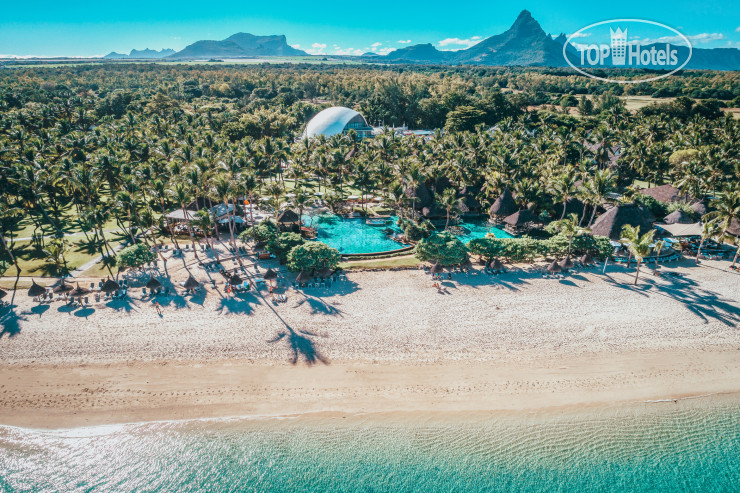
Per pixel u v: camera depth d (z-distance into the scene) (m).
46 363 40.50
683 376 40.03
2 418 35.22
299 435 34.47
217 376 39.41
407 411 36.56
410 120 198.25
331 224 80.69
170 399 37.09
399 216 81.88
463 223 80.50
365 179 87.50
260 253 63.03
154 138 116.25
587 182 70.81
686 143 104.31
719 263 60.66
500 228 77.56
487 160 92.44
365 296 52.19
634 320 47.22
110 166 78.25
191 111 187.12
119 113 193.25
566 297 51.78
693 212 73.56
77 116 147.88
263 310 48.88
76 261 61.28
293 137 159.75
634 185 102.25
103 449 33.25
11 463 32.19
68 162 73.56
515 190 79.00
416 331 45.44
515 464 32.34
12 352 41.78
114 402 36.72
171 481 31.17
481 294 52.72
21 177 71.12
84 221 70.94
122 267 59.28
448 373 40.16
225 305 49.78
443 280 56.38
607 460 32.69
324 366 40.78
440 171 88.81
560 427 35.25
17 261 61.09
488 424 35.50
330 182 107.12
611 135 99.25
